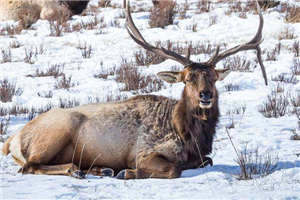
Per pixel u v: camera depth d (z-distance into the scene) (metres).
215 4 90.62
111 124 25.14
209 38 71.38
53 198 18.91
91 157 25.03
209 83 23.80
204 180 22.17
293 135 32.56
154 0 91.12
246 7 85.25
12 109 41.88
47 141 24.47
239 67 56.44
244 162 23.22
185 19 81.75
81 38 75.38
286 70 55.25
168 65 58.91
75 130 24.81
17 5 90.56
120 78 53.94
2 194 19.47
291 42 66.69
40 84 53.31
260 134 33.22
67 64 62.38
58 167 23.91
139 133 25.08
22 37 77.62
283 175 22.69
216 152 28.69
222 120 37.97
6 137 33.09
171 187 20.81
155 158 23.86
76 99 46.75
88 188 20.75
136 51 67.06
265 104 42.59
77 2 91.19
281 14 79.31
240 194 19.28
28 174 23.89
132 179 23.39
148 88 50.22
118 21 83.12
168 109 25.38
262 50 63.94
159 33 75.25
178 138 24.44
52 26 83.75
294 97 44.84
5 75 57.19
